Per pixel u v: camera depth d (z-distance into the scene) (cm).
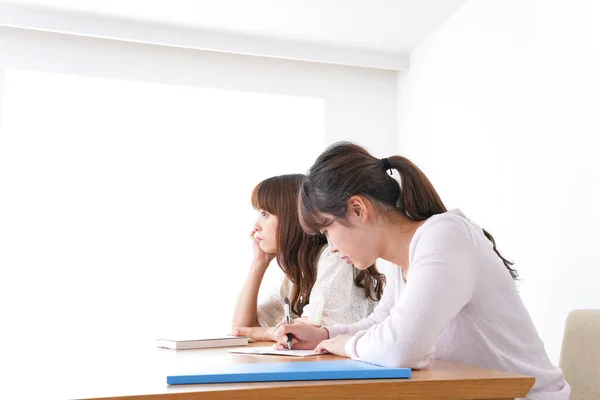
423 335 108
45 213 349
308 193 130
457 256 116
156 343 180
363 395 92
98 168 360
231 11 333
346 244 129
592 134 241
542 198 267
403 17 344
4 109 339
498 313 123
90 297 350
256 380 95
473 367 110
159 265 362
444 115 347
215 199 374
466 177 325
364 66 383
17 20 326
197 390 88
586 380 141
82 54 348
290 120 392
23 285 341
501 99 298
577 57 251
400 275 143
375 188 128
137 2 323
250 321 228
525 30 283
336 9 333
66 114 358
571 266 250
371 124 393
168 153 371
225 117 382
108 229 357
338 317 189
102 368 120
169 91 373
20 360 140
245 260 373
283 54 369
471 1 324
